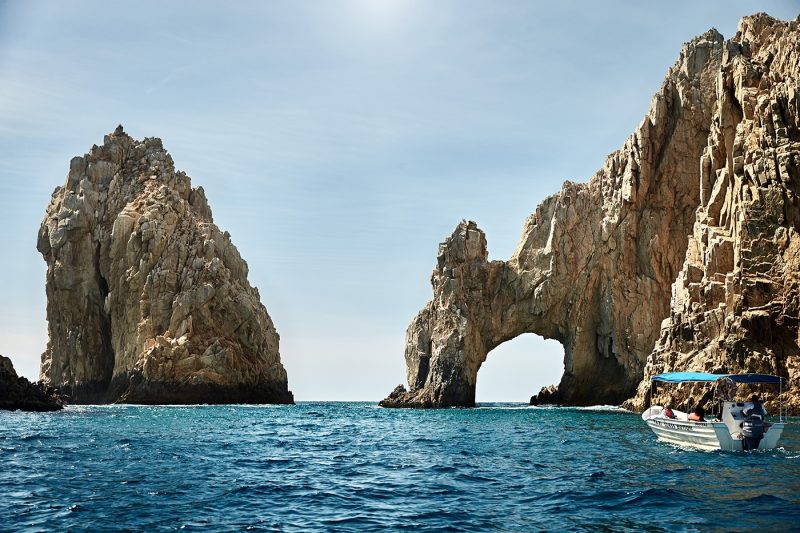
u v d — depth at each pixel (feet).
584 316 412.77
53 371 487.61
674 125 402.72
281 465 139.23
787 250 278.05
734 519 85.71
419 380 436.35
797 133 287.69
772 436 148.15
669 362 303.27
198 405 427.74
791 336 267.39
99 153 521.24
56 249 486.38
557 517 88.69
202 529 82.48
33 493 102.22
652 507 93.09
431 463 142.20
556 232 419.54
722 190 322.96
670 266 397.39
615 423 259.60
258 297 515.09
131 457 145.18
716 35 403.54
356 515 90.84
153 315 454.81
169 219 483.92
